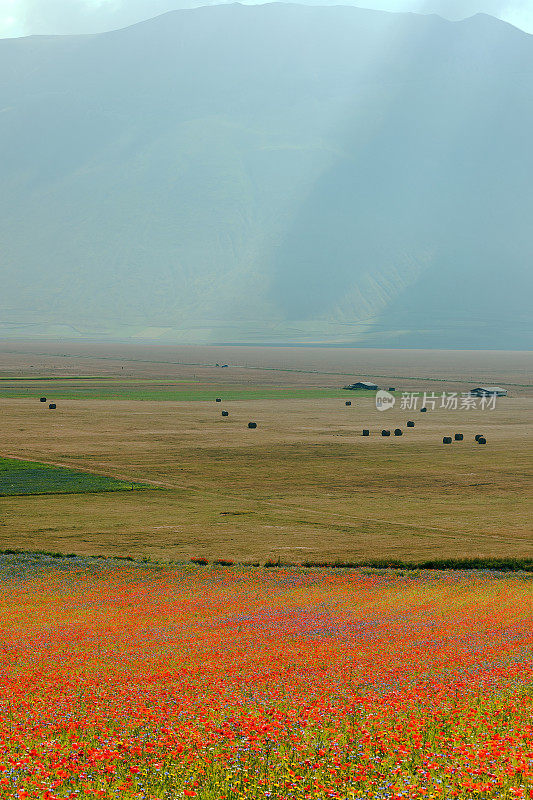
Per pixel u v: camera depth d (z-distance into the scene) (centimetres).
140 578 8775
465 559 9938
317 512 13562
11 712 3622
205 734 3034
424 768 2559
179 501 14412
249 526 12362
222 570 9269
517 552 10494
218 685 4097
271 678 4262
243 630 5966
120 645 5438
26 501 14188
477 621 6241
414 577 8931
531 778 2412
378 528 12262
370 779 2484
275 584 8450
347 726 3145
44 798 2327
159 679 4344
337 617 6538
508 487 16025
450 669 4406
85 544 10975
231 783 2502
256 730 3020
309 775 2578
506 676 4203
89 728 3312
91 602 7488
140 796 2402
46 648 5372
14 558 9931
